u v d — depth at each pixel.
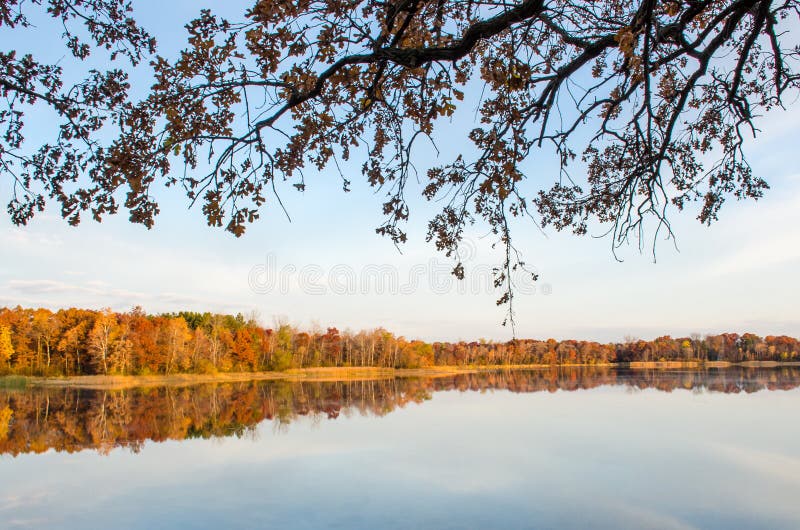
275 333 84.44
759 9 4.13
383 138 4.71
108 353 64.12
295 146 4.06
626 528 12.17
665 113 6.14
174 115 3.76
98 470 17.23
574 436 21.83
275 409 32.28
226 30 3.67
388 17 3.64
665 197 4.80
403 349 100.31
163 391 46.88
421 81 3.95
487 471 16.66
